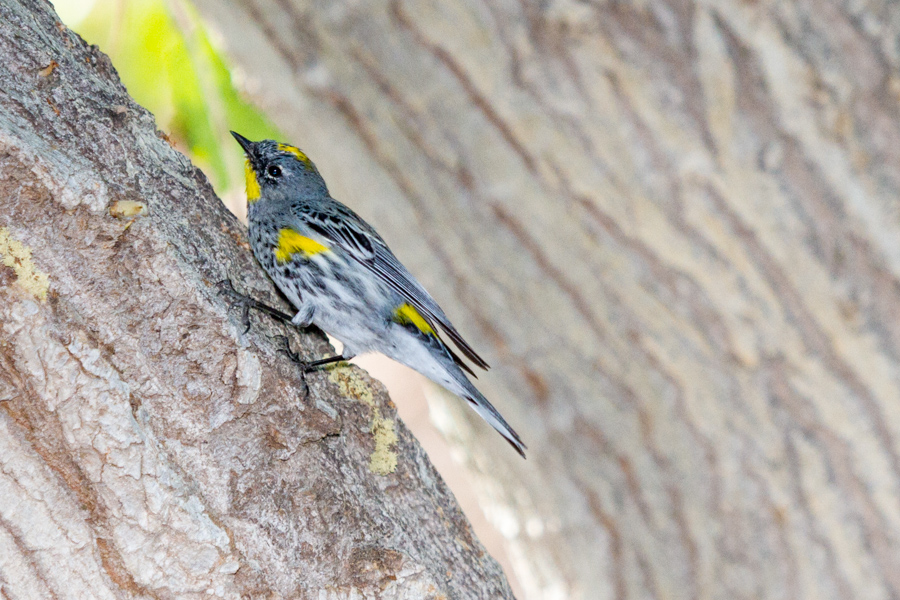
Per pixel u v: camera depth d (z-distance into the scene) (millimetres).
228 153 11477
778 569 9992
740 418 9633
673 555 10438
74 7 10609
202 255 6371
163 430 5387
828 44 8180
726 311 9219
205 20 9727
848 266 8867
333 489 6008
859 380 9195
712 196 8812
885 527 9578
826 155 8547
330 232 8484
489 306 10047
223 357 5605
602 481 10539
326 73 9125
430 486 6969
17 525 4891
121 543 5066
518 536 11656
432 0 8320
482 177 9273
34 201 5039
